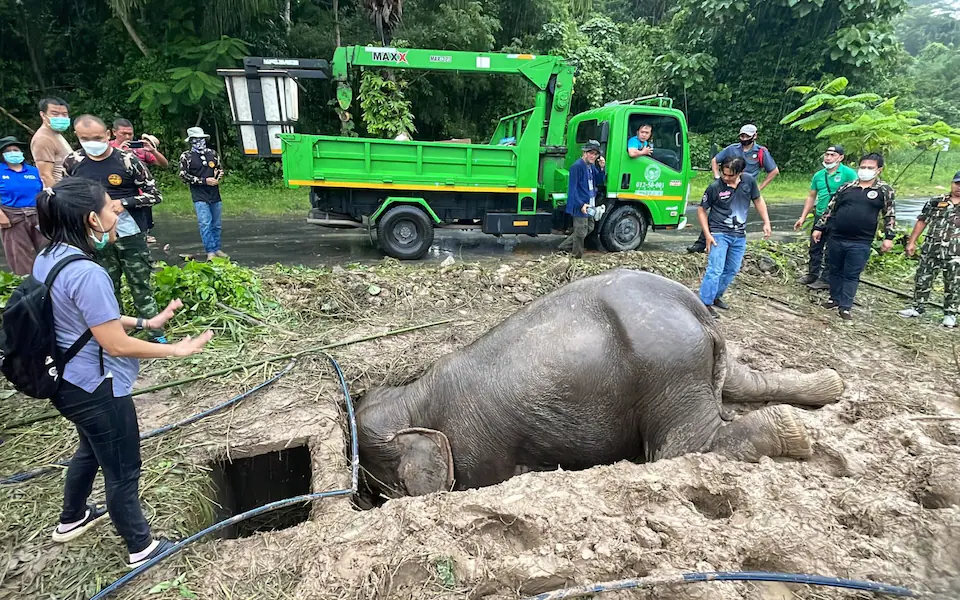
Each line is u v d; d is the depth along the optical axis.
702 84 23.16
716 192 6.50
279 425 4.02
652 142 9.64
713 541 2.69
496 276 7.58
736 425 3.58
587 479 3.19
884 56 21.14
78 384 2.38
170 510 3.12
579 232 9.16
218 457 3.71
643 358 3.58
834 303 7.25
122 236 4.69
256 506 4.00
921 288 6.89
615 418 3.74
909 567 2.54
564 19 20.98
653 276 3.93
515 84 19.45
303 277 7.00
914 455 3.51
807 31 21.72
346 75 9.23
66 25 17.27
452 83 18.38
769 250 9.30
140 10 14.83
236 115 8.86
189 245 9.84
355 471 3.46
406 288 6.99
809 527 2.77
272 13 16.20
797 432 3.33
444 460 3.88
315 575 2.62
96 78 17.52
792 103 22.42
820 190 8.06
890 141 9.78
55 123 5.53
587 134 10.34
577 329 3.73
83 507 2.88
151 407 4.23
